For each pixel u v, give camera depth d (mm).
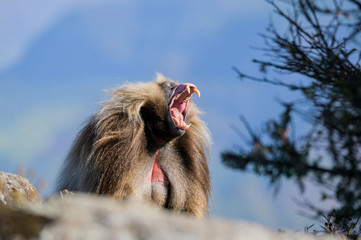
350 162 17484
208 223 12711
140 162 30250
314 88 18547
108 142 28984
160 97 31422
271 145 17312
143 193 30094
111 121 29859
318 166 17312
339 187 17484
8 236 11258
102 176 28234
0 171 20656
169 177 31172
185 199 31344
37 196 20969
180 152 32125
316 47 19625
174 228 11656
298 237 13500
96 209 12164
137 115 30422
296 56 19672
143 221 11711
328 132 17781
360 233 20594
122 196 28547
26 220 11516
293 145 17312
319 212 18984
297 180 17047
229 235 11844
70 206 12359
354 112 18000
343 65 19312
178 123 30734
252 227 13109
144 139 30781
